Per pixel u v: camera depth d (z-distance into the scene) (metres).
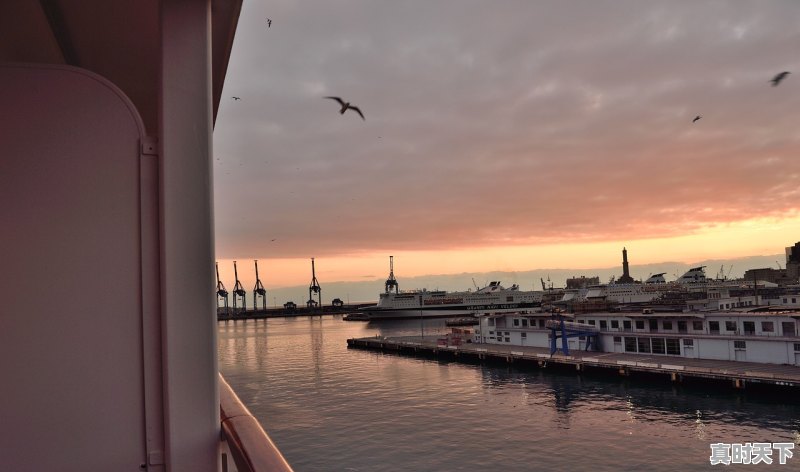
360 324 164.25
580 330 59.91
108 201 2.14
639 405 39.41
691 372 44.09
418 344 78.44
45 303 2.06
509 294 190.25
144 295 2.13
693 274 167.25
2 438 2.00
